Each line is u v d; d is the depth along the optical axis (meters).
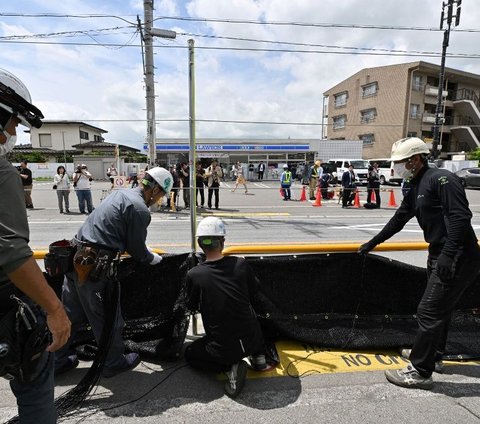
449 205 2.01
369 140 37.09
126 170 27.31
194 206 2.88
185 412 1.96
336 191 16.80
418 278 2.85
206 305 2.15
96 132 48.03
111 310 2.12
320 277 2.75
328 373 2.37
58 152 37.84
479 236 7.58
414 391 2.17
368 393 2.15
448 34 17.20
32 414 1.37
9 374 1.24
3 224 1.08
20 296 1.25
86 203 11.34
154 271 2.63
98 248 2.07
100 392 2.13
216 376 2.31
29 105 1.23
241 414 1.94
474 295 2.89
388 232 2.58
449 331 2.79
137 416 1.92
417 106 34.03
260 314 2.68
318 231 7.97
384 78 35.06
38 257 2.56
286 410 1.98
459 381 2.29
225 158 28.72
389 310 2.84
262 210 11.68
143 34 10.34
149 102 10.71
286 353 2.61
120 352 2.28
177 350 2.44
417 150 2.21
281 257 2.70
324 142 28.89
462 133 35.66
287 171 14.59
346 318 2.78
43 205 12.61
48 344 1.31
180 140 27.23
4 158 1.19
